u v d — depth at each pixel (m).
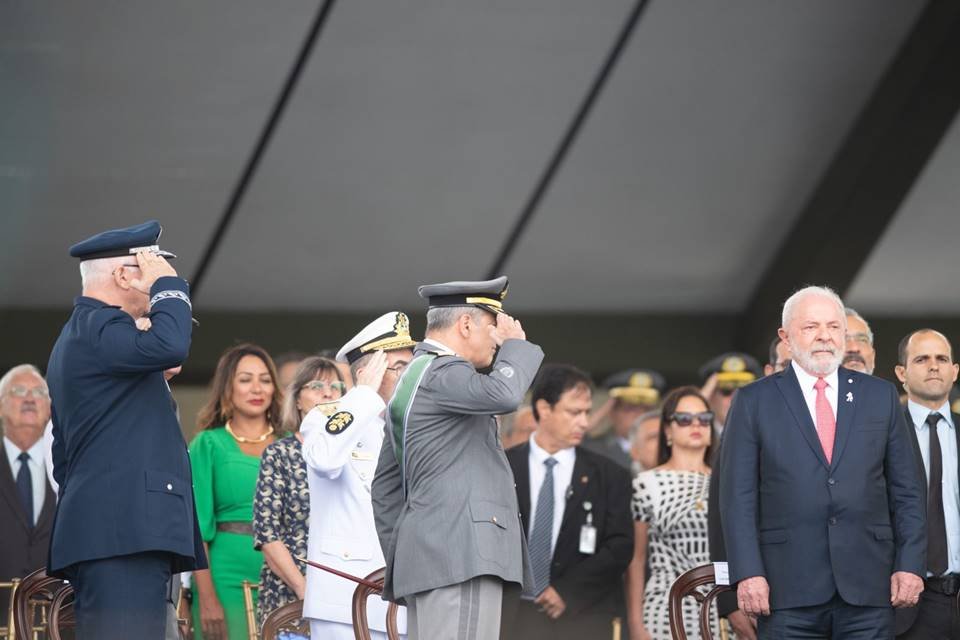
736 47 38.91
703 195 43.38
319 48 37.44
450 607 15.48
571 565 23.22
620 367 47.12
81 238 41.53
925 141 40.12
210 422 22.48
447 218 43.28
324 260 44.06
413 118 39.91
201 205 41.44
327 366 21.48
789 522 17.19
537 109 40.12
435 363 16.05
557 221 43.88
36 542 23.05
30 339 43.06
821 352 17.36
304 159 40.59
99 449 15.94
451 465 15.86
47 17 35.34
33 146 38.62
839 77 40.00
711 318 47.56
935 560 19.41
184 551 15.97
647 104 40.31
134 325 16.16
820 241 43.06
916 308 47.03
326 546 18.48
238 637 21.38
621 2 37.31
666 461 24.77
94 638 15.64
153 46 36.50
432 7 36.78
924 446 19.98
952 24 37.72
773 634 17.19
